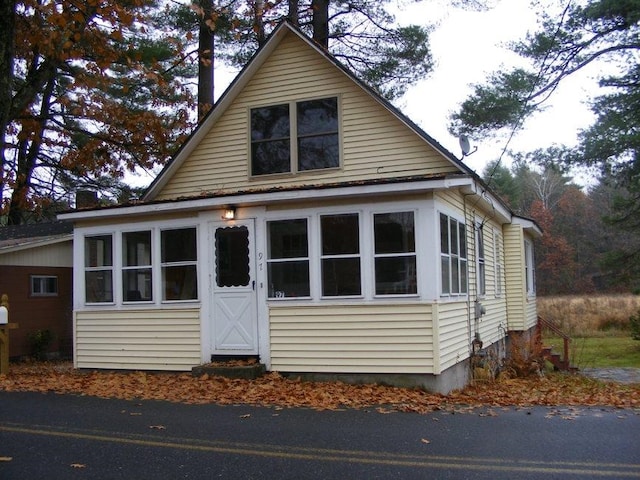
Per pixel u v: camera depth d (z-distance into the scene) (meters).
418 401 9.51
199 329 11.95
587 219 61.12
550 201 67.88
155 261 12.36
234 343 11.66
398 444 6.92
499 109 19.88
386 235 10.79
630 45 19.98
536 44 20.38
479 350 13.53
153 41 20.28
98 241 12.98
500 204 15.59
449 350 11.15
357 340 10.82
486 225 15.98
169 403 9.39
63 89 22.05
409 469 5.98
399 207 10.71
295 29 13.34
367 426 7.82
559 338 29.22
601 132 21.73
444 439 7.14
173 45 18.88
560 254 58.75
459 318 12.12
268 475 5.84
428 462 6.21
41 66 9.40
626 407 9.39
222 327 11.77
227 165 14.06
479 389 11.92
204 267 11.95
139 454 6.57
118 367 12.57
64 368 14.77
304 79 13.52
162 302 12.27
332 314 10.99
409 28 20.39
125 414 8.57
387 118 12.84
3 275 17.33
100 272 12.91
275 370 11.32
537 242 59.97
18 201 21.48
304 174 13.34
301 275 11.29
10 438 7.28
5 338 13.12
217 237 11.98
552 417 8.42
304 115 13.55
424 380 10.45
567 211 62.72
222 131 14.19
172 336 12.16
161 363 12.20
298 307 11.23
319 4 20.33
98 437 7.29
